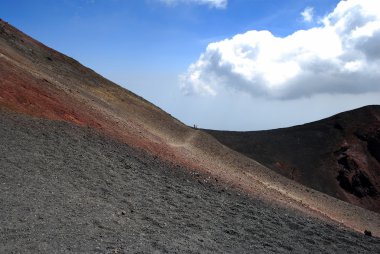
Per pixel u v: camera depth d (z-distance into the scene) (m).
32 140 14.98
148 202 12.66
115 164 15.96
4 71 22.42
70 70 45.53
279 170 82.44
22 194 10.12
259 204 17.95
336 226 19.20
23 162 12.52
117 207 11.27
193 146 37.19
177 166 20.61
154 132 35.22
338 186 81.56
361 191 81.31
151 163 18.72
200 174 20.97
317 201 34.75
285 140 95.81
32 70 30.56
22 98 19.48
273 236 12.61
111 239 8.92
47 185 11.30
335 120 102.38
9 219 8.55
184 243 9.88
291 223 14.93
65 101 24.42
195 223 11.80
